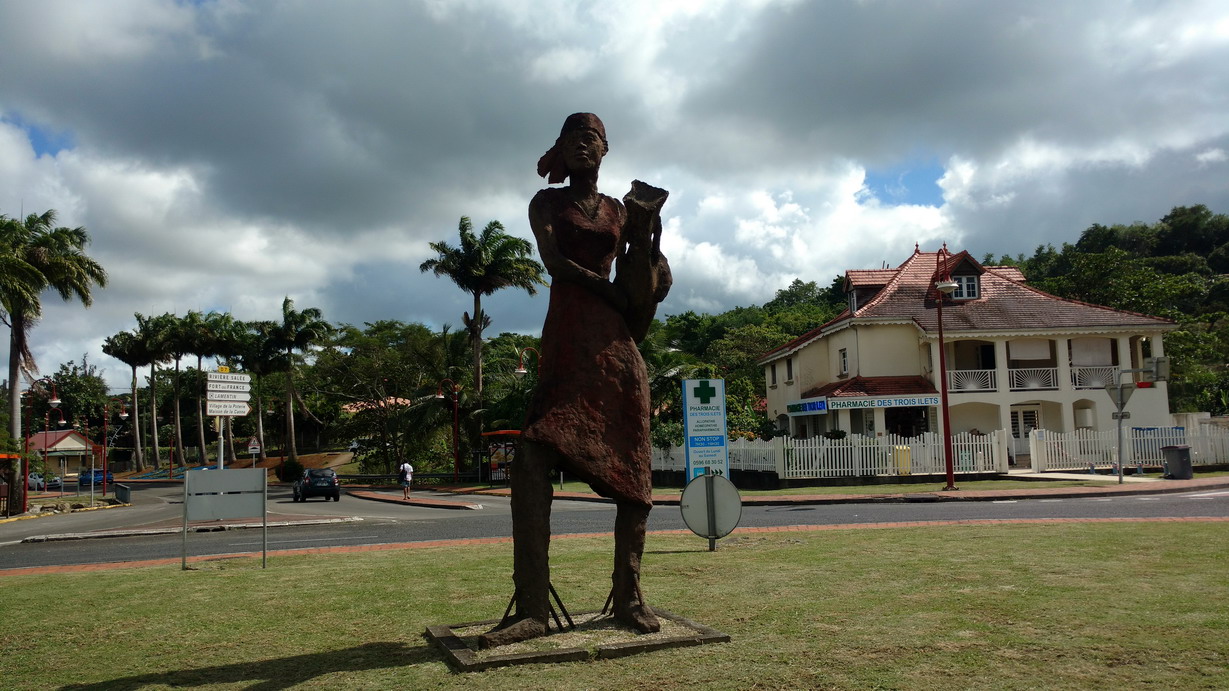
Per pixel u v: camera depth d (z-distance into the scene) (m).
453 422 43.78
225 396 16.73
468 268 42.62
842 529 11.59
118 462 85.12
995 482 24.02
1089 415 32.88
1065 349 32.25
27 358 33.38
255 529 17.34
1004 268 38.62
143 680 4.50
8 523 26.70
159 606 6.72
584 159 5.34
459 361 46.66
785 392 40.06
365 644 5.21
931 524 11.85
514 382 39.22
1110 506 15.08
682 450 31.03
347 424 52.12
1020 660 4.35
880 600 6.02
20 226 33.47
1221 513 12.95
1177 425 34.09
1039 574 6.89
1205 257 69.38
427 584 7.46
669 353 36.84
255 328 59.28
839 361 35.38
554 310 5.25
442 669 4.52
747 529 12.20
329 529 16.67
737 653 4.65
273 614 6.25
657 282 5.34
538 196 5.40
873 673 4.20
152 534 17.11
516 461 5.04
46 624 6.08
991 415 33.12
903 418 33.62
